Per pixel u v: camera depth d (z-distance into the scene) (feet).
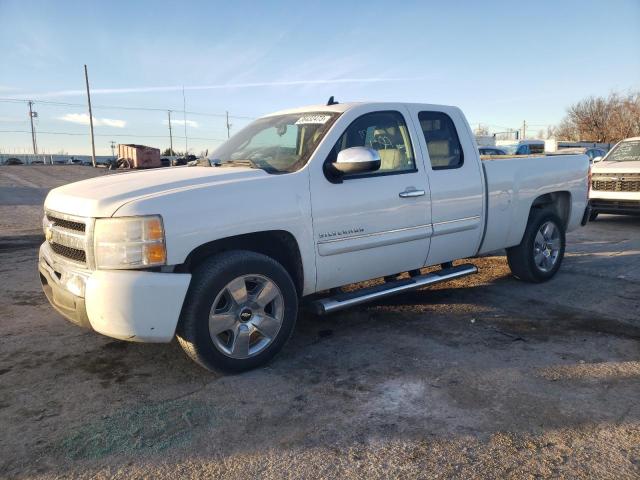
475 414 10.06
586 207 21.30
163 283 10.45
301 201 12.42
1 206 53.26
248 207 11.56
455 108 16.70
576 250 26.30
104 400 10.81
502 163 17.48
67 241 11.30
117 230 10.36
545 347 13.35
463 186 15.99
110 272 10.39
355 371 12.07
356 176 13.58
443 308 16.76
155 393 11.10
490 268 22.26
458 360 12.59
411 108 15.40
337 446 9.09
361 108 14.23
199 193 11.05
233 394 11.01
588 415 9.99
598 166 34.68
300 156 13.24
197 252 11.55
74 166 136.15
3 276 21.68
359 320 15.69
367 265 14.01
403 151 14.87
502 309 16.57
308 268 12.76
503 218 17.51
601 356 12.74
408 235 14.61
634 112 165.68
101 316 10.39
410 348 13.41
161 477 8.31
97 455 8.88
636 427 9.56
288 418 10.03
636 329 14.64
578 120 182.19
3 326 15.31
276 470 8.45
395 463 8.58
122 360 12.86
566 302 17.26
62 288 11.20
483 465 8.50
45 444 9.21
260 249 12.89
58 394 11.09
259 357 12.07
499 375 11.73
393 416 10.03
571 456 8.71
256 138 15.25
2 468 8.54
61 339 14.28
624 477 8.18
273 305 12.35
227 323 11.51
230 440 9.32
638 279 20.04
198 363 11.50
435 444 9.09
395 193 14.19
